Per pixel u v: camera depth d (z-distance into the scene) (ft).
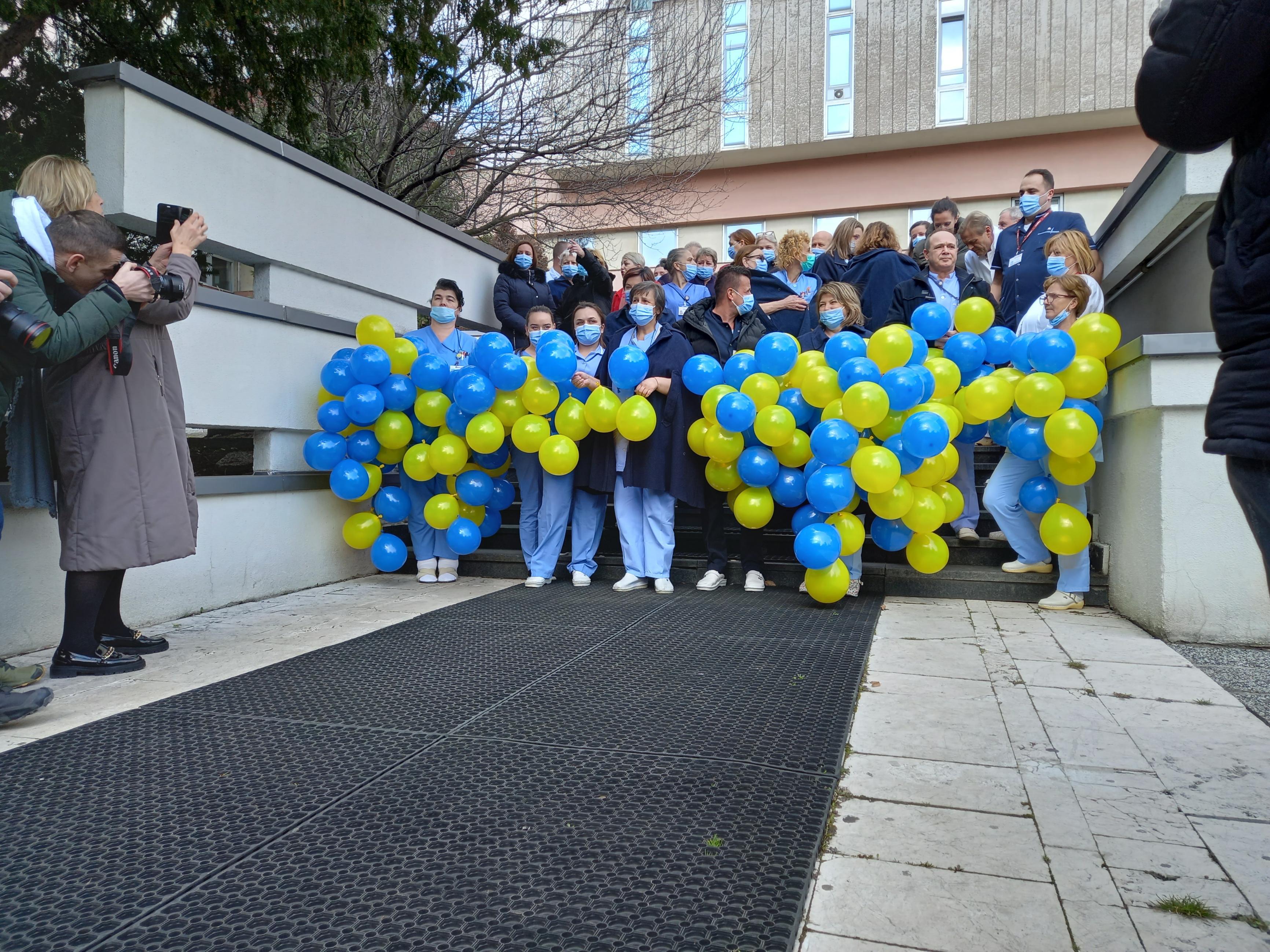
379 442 17.40
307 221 17.65
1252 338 4.38
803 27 53.93
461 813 6.96
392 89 28.99
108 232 10.03
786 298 19.93
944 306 15.29
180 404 11.78
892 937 5.22
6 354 9.27
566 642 12.71
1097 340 13.89
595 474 17.01
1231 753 8.29
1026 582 16.16
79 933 5.23
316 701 9.94
